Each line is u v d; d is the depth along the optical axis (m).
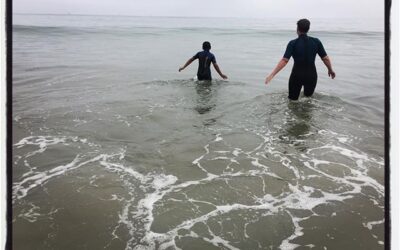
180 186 4.00
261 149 5.08
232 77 11.20
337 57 16.73
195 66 13.54
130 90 8.73
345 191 3.94
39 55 15.45
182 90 8.73
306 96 7.95
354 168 4.52
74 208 3.52
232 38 28.31
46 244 2.98
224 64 14.20
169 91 8.62
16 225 3.21
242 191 3.91
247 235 3.16
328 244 3.05
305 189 3.97
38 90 8.69
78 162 4.57
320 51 7.33
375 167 4.55
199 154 4.89
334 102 7.65
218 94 8.33
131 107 7.13
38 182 4.02
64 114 6.61
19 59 14.02
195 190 3.91
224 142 5.34
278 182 4.12
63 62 13.62
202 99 7.82
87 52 17.22
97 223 3.29
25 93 8.33
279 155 4.88
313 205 3.65
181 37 28.56
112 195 3.78
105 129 5.82
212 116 6.60
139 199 3.71
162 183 4.06
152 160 4.66
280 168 4.48
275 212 3.51
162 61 14.69
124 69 12.34
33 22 49.19
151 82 9.79
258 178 4.21
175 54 17.23
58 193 3.79
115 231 3.17
